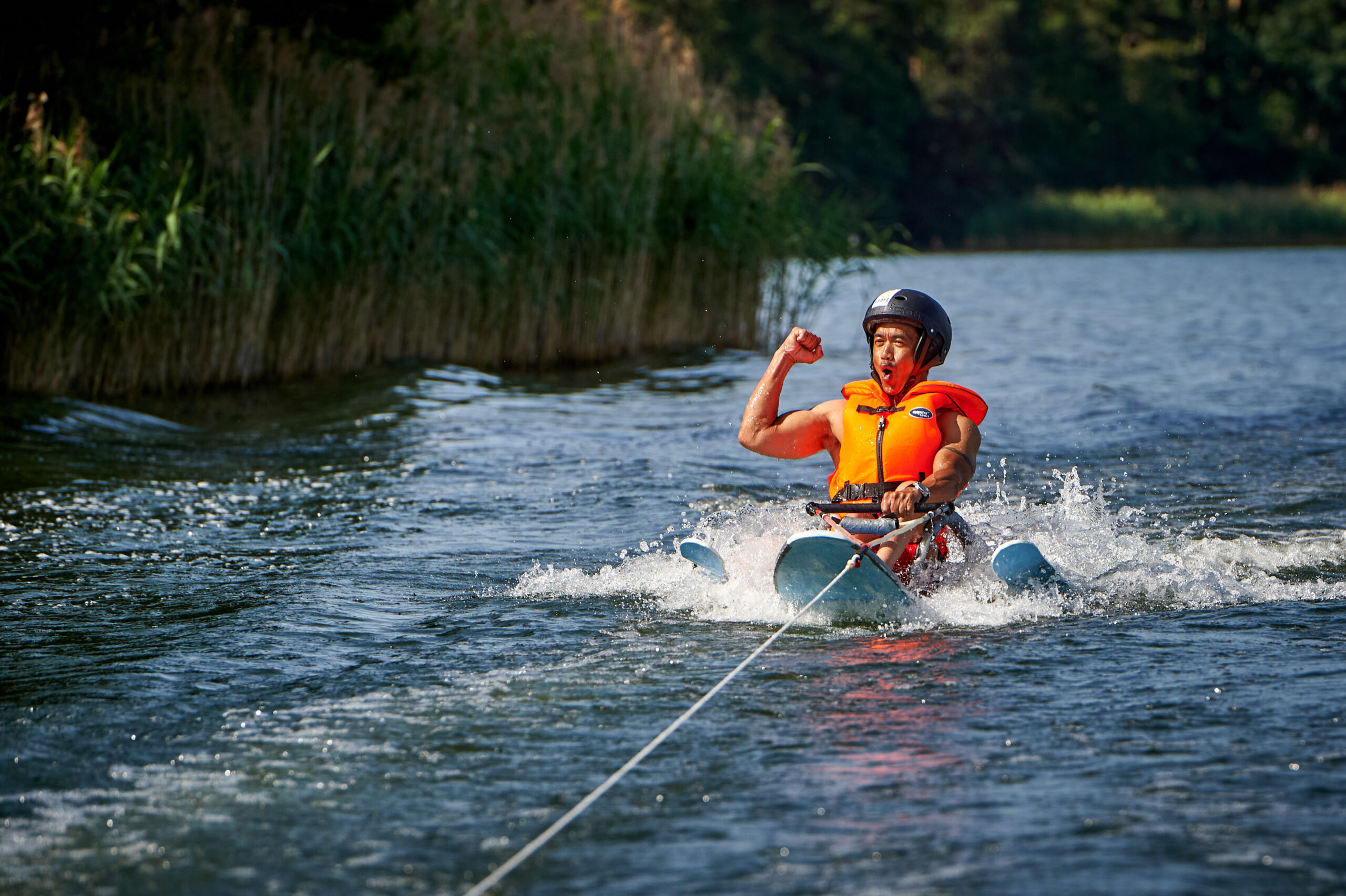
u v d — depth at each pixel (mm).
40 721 8984
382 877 6520
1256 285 73312
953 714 8789
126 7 29484
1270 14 199125
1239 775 7586
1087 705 8914
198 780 7879
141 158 30141
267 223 30641
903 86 153500
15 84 29625
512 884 6406
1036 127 168500
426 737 8555
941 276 87375
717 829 7000
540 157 36219
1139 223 157625
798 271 43406
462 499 17516
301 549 14656
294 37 33469
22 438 21953
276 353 31422
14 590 12797
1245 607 11664
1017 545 11688
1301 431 22375
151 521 16156
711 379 32594
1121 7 183375
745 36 133000
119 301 27906
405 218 33750
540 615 11820
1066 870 6406
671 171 39156
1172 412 24844
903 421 12680
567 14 38156
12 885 6516
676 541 14969
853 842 6781
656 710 9023
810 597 11609
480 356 35125
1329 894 6113
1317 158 192250
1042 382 30141
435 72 36031
